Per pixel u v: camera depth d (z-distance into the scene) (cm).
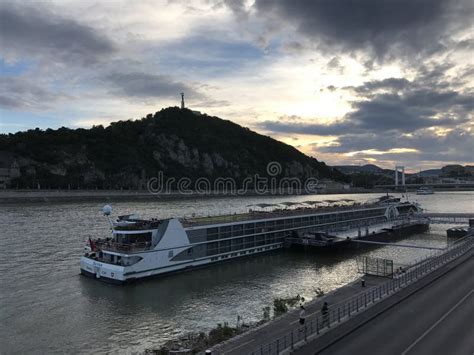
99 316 4775
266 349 3047
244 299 5459
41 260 7325
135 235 6344
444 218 13688
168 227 6531
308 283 6266
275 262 7750
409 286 4791
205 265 7169
